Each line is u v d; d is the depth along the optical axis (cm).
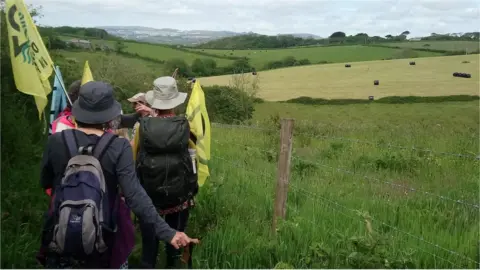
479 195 732
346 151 1114
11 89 677
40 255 351
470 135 1419
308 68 11112
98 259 336
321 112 6450
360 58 14112
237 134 1491
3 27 605
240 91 4338
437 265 496
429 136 1393
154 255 457
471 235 569
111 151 344
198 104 533
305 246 527
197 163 530
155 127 460
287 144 586
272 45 18538
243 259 512
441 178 853
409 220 629
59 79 499
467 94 7131
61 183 330
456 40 18138
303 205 698
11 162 597
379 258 473
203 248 536
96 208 322
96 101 351
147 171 458
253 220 626
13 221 500
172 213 491
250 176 847
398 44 16725
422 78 8912
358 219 620
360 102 6994
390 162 969
